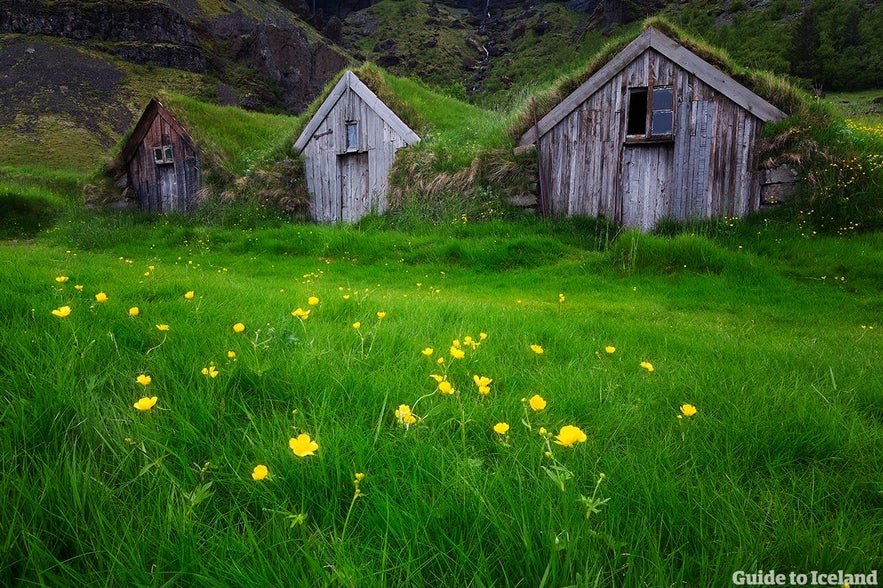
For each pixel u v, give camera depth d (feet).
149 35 243.60
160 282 15.57
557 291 24.18
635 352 11.06
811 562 3.67
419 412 6.18
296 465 4.49
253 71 270.05
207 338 8.45
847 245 28.14
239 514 4.15
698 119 36.19
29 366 6.25
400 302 15.42
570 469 4.77
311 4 529.86
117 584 3.31
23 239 53.16
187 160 55.21
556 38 399.65
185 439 4.99
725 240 32.63
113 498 4.10
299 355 7.65
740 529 3.93
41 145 140.56
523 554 3.54
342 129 50.26
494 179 40.93
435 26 473.26
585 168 39.63
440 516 3.91
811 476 5.16
